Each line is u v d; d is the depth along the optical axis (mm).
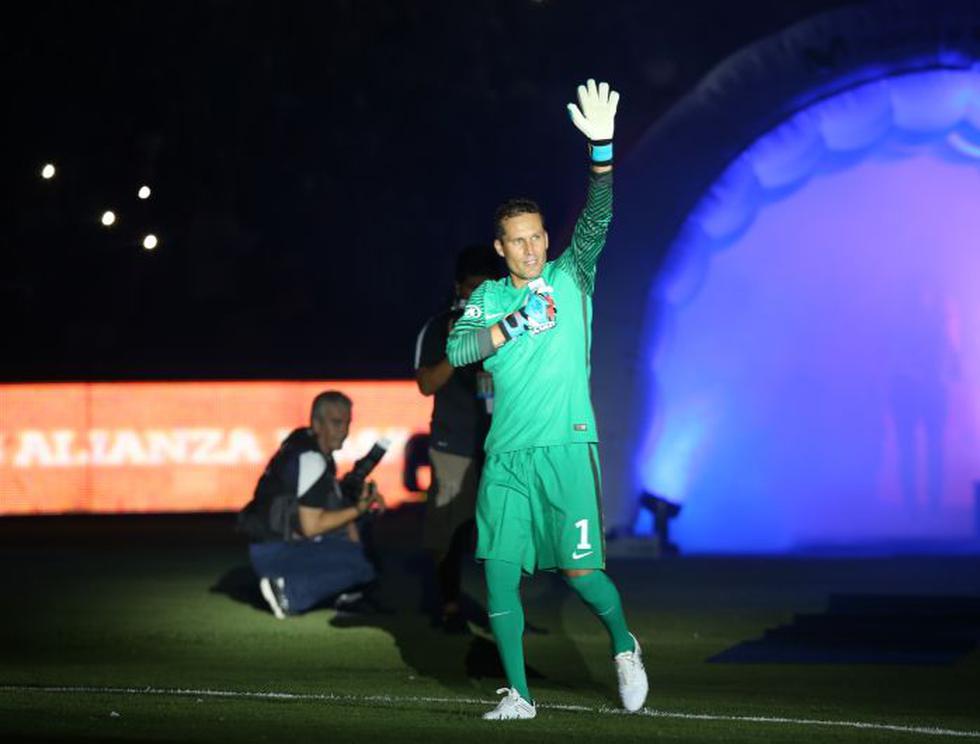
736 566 40969
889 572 39062
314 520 30891
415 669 23875
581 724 16953
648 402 45969
